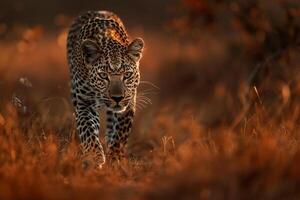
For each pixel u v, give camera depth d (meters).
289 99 13.72
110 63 11.45
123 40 12.13
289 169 8.80
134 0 36.06
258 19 16.08
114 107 11.47
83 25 12.59
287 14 15.55
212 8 16.72
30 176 9.12
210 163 9.00
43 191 8.67
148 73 21.53
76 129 12.43
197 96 18.05
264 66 15.30
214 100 16.14
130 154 12.43
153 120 14.58
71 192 8.77
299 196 8.48
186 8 17.08
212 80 18.36
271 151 9.26
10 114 11.65
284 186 8.52
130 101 11.70
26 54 20.77
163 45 25.89
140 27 30.56
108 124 12.66
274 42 15.84
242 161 8.98
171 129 13.83
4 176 9.21
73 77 12.41
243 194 8.42
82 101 11.98
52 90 16.19
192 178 8.59
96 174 9.92
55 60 24.25
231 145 10.13
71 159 10.10
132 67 11.62
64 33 16.59
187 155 9.74
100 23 12.34
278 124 12.57
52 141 10.76
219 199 8.37
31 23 32.66
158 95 18.83
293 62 15.33
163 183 8.91
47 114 12.84
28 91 15.07
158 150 11.28
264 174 8.63
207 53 19.59
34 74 21.84
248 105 13.59
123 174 10.09
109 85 11.42
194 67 19.70
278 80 15.05
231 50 17.97
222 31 19.42
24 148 10.35
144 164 10.69
